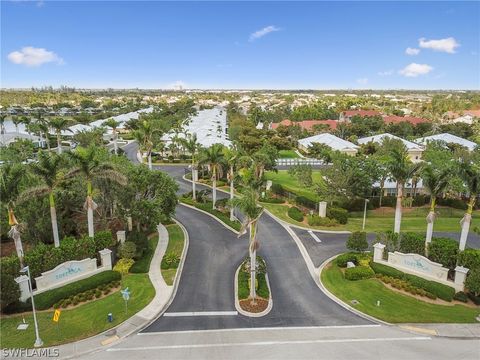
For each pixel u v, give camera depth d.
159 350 22.06
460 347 22.61
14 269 25.95
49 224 33.88
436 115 161.12
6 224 31.47
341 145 87.31
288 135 111.88
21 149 68.00
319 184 51.56
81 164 30.34
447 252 30.11
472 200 29.31
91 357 21.33
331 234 42.28
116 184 35.38
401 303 27.55
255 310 26.53
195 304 27.41
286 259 35.53
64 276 28.59
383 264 32.75
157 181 39.38
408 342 23.14
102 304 26.92
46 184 29.36
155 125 106.75
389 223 46.06
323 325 24.98
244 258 35.69
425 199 53.94
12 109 168.88
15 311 25.09
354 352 22.11
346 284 30.55
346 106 194.75
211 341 23.03
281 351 22.12
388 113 164.88
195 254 36.44
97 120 135.25
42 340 22.48
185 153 87.75
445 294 27.64
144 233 39.31
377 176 48.53
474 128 116.94
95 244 31.89
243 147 74.62
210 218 47.66
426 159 57.44
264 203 53.88
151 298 27.97
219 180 66.25
